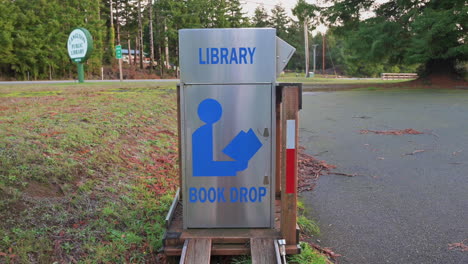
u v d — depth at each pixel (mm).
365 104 13211
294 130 2967
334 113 11180
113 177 4379
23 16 34125
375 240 3531
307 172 5648
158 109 8359
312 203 4461
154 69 53000
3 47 32906
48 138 4844
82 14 40344
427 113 10492
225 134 3135
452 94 16359
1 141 4406
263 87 3078
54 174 3939
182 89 3090
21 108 6848
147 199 4105
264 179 3193
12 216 3160
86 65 39875
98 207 3664
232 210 3227
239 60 3053
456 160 5816
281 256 2941
